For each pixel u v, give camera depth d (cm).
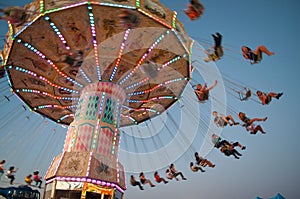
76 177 1155
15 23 1066
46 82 1453
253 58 1120
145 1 1043
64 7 1020
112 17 1073
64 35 1163
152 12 1065
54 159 1296
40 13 1038
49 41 1195
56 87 1488
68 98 1582
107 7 1027
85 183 1147
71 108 1692
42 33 1150
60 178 1166
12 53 1254
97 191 1159
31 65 1341
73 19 1087
